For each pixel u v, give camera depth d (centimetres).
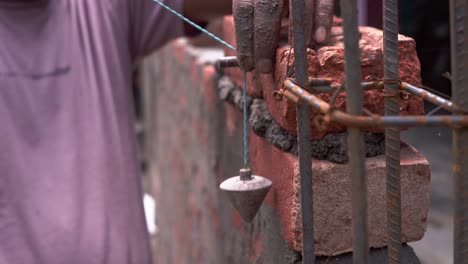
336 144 128
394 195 110
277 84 134
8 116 165
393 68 110
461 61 81
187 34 200
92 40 181
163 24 197
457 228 83
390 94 110
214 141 242
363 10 198
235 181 123
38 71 172
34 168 166
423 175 130
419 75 128
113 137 176
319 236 129
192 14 195
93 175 172
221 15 194
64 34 177
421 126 81
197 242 298
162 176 448
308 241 114
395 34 109
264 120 150
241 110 180
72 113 173
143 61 575
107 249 169
